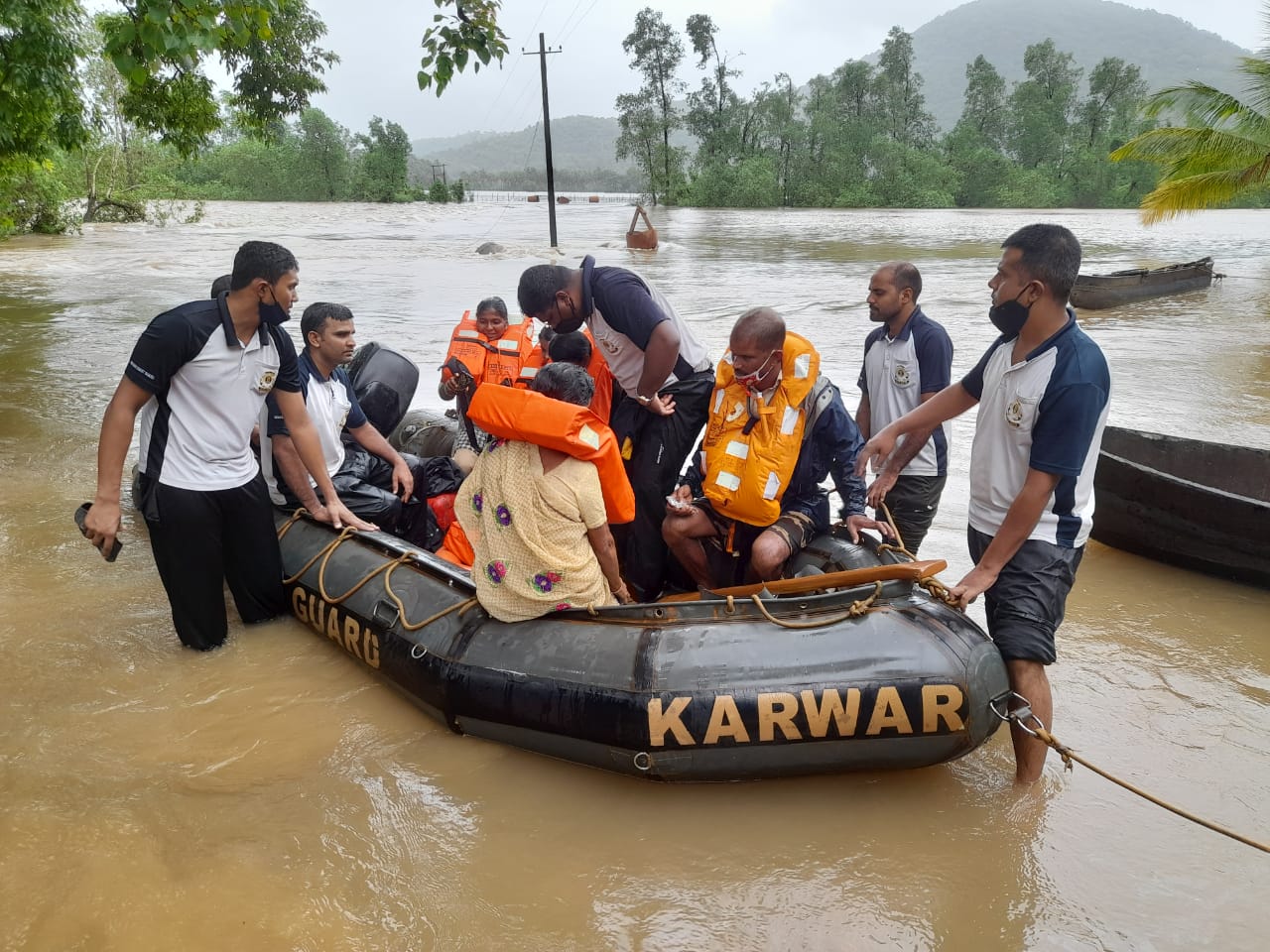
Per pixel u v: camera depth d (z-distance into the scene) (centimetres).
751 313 413
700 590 434
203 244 3466
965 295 2022
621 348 477
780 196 8188
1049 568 367
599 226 4825
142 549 616
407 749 404
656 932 304
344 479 548
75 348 1351
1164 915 309
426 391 1053
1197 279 2117
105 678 457
